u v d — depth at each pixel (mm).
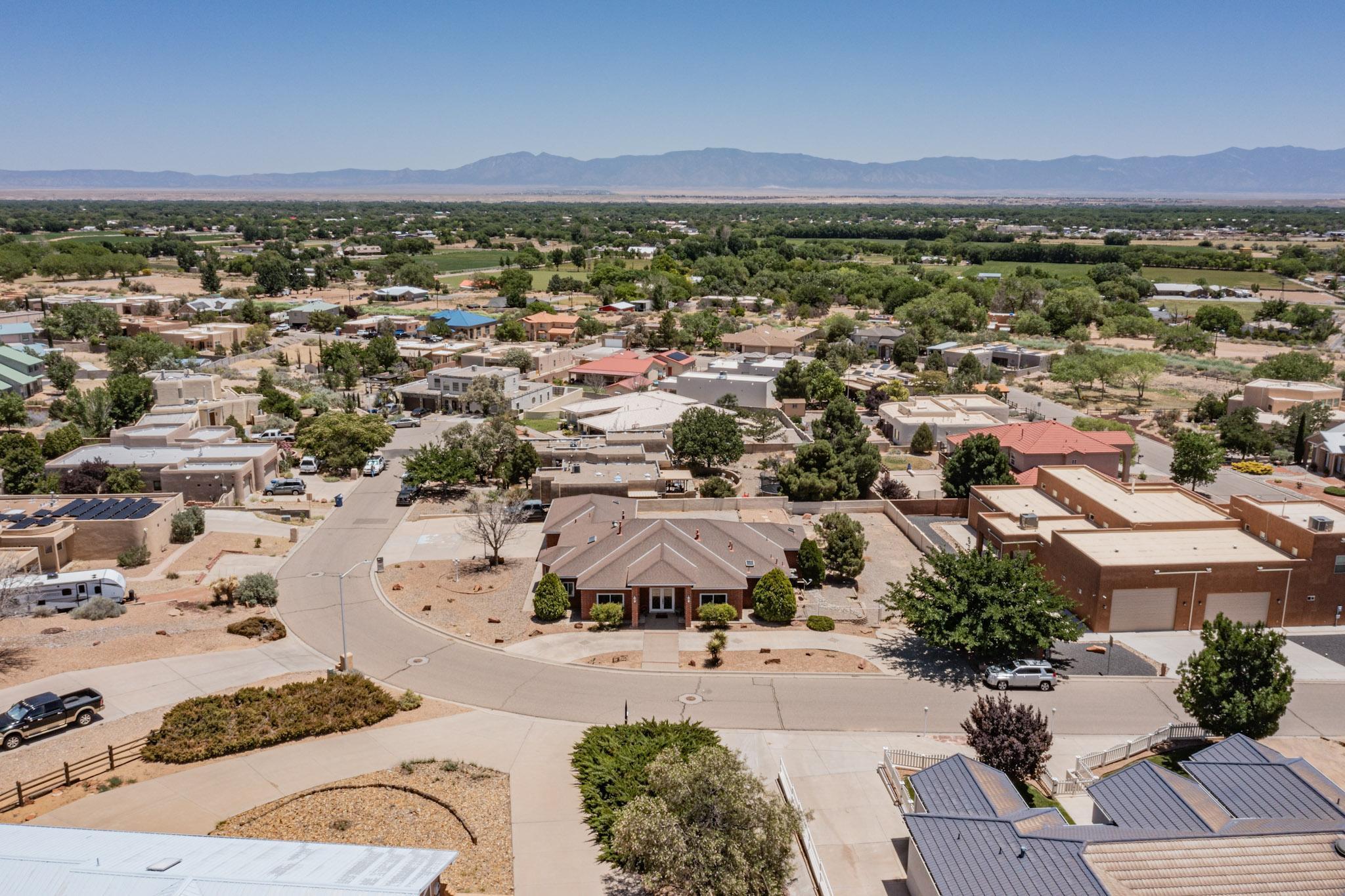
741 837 30172
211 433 100125
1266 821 32156
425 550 74750
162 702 47938
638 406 116125
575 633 58844
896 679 52906
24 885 28172
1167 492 74250
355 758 43000
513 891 33312
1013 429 95875
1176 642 57500
